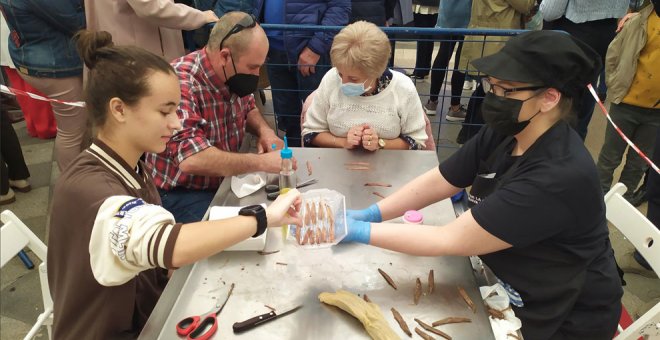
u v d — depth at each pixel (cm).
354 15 323
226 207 146
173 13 231
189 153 169
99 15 237
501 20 312
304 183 165
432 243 119
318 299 113
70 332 117
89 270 106
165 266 98
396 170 174
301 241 126
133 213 98
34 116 364
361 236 123
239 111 200
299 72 293
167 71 107
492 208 114
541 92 110
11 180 308
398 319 108
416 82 480
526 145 122
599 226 122
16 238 137
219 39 170
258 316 107
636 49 246
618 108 271
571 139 115
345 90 185
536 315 126
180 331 103
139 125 107
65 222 105
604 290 127
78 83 262
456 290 117
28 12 235
